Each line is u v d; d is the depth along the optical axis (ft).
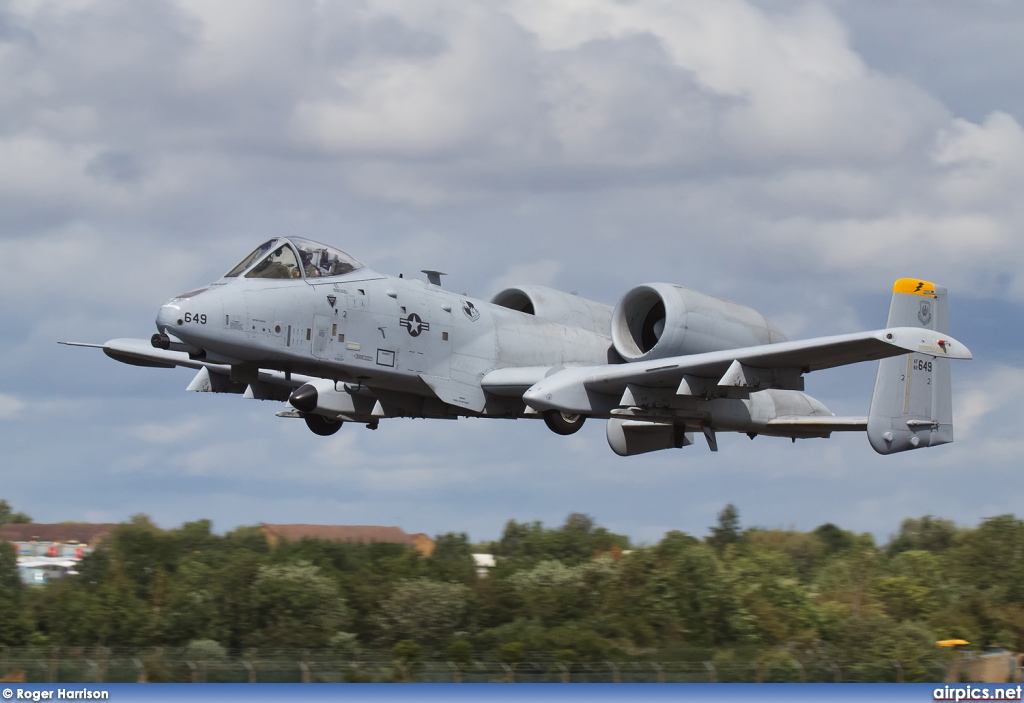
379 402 232.94
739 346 230.68
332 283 211.41
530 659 169.37
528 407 236.22
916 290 237.45
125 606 197.16
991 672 179.22
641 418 223.51
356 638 191.21
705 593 209.56
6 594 199.62
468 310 230.68
